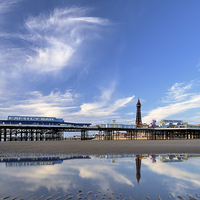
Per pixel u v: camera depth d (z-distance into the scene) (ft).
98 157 46.52
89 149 70.28
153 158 44.57
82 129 305.53
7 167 32.86
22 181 23.25
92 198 17.43
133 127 337.31
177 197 17.76
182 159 42.86
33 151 63.16
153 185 21.54
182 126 427.74
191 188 20.47
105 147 81.51
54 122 280.10
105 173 27.73
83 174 27.12
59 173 27.78
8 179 24.30
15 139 256.93
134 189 20.15
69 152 59.21
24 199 17.16
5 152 60.95
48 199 17.19
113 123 323.16
